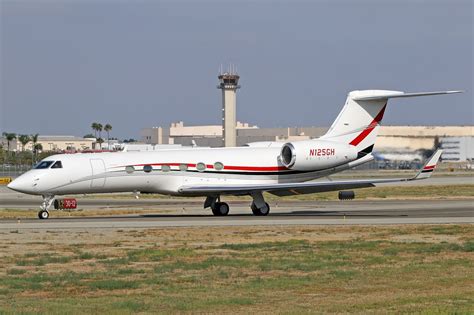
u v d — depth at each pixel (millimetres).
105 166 104125
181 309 42250
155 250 67188
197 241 74625
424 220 96625
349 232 82625
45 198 104375
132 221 96562
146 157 106562
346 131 114562
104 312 41188
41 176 101625
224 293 47344
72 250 68000
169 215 110750
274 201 147500
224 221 96000
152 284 50625
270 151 113812
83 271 56344
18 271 55750
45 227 88250
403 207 126250
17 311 41125
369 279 52250
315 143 112438
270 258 62562
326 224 91375
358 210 119750
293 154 111000
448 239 76000
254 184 110750
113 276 53844
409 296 46031
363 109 114938
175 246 70562
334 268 57250
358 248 68688
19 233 81750
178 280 52156
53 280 52000
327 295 46656
